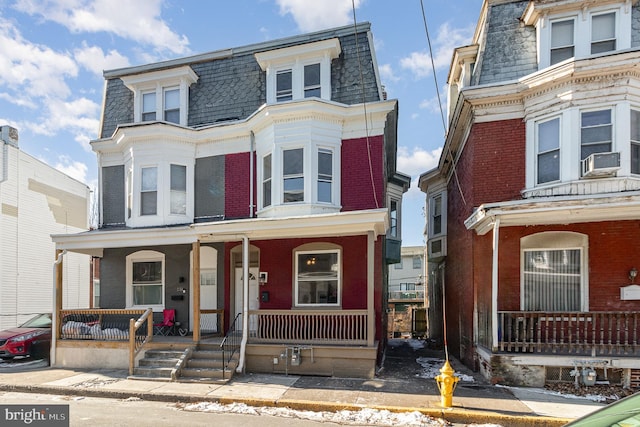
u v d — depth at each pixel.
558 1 8.83
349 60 10.99
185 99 11.96
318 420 6.11
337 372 8.52
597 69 7.89
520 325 8.50
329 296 10.38
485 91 9.07
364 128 10.52
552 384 7.57
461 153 11.10
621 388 7.29
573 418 5.80
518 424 5.84
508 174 9.05
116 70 12.75
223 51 12.18
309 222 8.64
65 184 19.08
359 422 6.01
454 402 6.61
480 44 10.04
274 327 9.24
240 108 11.59
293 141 10.33
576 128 8.16
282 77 11.30
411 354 12.08
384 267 12.33
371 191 10.34
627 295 8.00
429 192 15.46
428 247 15.37
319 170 10.41
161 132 11.22
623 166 7.82
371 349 8.40
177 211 11.42
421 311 18.11
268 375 8.65
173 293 11.62
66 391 7.72
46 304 17.36
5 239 15.35
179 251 11.73
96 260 20.84
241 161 11.30
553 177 8.52
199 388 7.65
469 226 9.23
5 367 9.88
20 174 16.22
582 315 8.02
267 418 6.20
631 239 8.09
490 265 9.02
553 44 9.16
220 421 6.05
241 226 9.03
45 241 17.53
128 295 11.95
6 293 15.29
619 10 8.65
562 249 8.55
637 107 8.02
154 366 8.89
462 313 10.65
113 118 12.72
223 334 10.67
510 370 7.69
